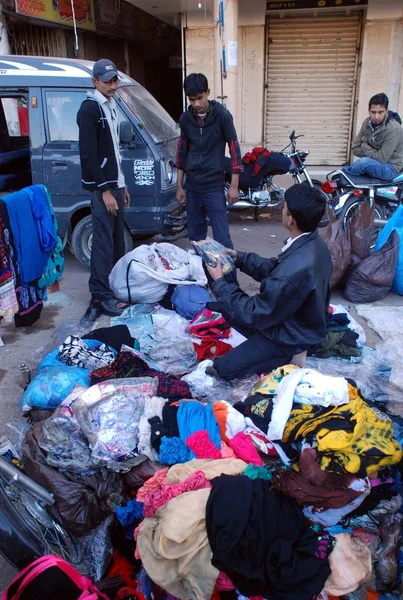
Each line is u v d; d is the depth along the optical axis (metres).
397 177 5.99
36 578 1.83
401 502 2.36
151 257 4.74
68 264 6.20
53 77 5.44
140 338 4.03
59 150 5.49
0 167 6.73
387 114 6.12
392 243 5.04
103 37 12.73
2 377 3.75
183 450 2.51
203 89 4.59
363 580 2.09
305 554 2.06
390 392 3.19
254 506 2.12
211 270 3.08
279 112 10.20
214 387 3.12
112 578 2.25
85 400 2.72
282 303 2.78
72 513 2.33
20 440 2.85
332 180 6.26
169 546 2.02
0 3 8.64
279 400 2.56
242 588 1.98
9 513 2.06
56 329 4.38
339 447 2.25
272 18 9.57
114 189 4.54
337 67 9.75
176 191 5.58
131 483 2.51
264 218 8.28
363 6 9.05
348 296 5.02
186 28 9.43
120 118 5.41
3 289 3.72
